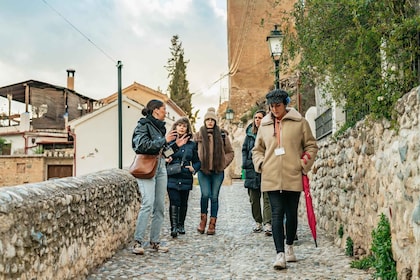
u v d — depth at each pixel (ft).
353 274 15.51
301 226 26.68
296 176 17.21
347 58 17.04
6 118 140.67
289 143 17.34
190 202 40.47
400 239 13.03
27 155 98.32
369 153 16.29
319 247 20.36
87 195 16.06
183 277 16.24
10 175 98.63
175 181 24.18
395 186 13.52
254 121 24.89
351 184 18.69
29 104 126.00
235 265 17.78
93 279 15.74
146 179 19.75
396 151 13.42
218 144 24.90
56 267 12.88
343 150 20.18
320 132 28.30
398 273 13.20
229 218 31.17
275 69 29.66
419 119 11.60
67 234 13.89
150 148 19.20
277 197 17.28
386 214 14.49
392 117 13.85
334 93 19.11
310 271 16.28
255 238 23.39
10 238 10.14
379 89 14.98
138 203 25.46
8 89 127.54
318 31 18.31
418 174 11.66
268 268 17.01
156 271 17.07
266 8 95.55
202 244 22.25
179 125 24.35
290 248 17.85
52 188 13.58
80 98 134.82
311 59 20.06
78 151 90.68
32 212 11.41
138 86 117.60
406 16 13.94
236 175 76.59
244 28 100.58
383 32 14.46
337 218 21.38
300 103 41.01
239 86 99.76
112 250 19.38
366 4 14.71
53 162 100.01
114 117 91.50
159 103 20.22
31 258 11.19
